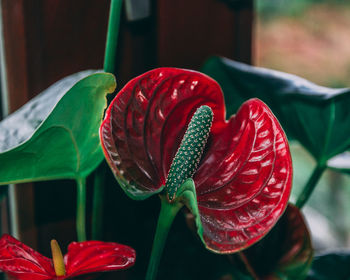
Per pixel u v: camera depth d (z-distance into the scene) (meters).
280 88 0.60
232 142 0.49
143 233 0.64
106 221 0.62
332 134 0.60
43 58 0.58
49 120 0.46
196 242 0.62
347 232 1.49
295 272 0.52
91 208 0.61
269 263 0.53
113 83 0.47
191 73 0.48
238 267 0.52
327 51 2.25
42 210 0.60
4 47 0.57
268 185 0.46
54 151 0.48
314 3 2.23
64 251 0.61
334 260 0.62
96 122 0.49
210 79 0.48
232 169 0.48
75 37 0.59
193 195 0.43
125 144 0.46
